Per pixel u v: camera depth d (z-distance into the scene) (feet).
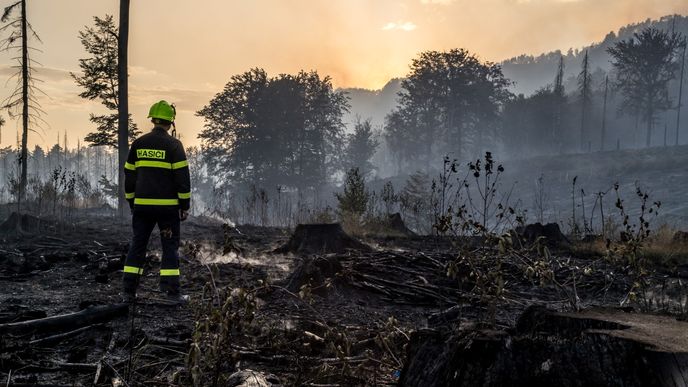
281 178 222.89
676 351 7.13
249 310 10.27
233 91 224.94
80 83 86.63
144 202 20.31
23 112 72.64
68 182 51.52
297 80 234.17
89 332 15.58
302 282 20.80
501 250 11.93
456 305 19.49
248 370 11.17
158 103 21.39
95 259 27.86
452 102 307.37
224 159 231.50
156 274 24.63
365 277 22.56
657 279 24.81
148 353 13.61
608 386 7.59
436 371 9.27
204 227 48.24
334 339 12.14
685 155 216.13
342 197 50.29
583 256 31.45
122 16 62.03
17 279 23.11
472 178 213.25
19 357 13.07
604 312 9.45
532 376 8.27
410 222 53.36
